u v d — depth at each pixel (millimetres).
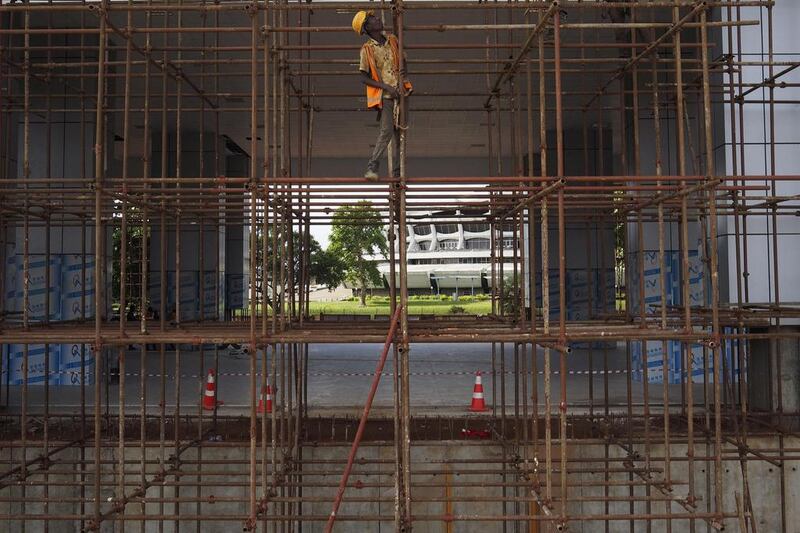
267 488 7410
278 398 13680
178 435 9594
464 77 17547
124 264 7109
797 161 12016
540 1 7844
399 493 6688
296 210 9906
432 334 6770
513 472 9156
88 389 15070
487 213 12758
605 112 20281
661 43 8188
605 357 10211
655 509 10055
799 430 10227
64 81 12109
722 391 12508
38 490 10016
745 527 7703
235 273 30375
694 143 14516
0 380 12555
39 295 16109
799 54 12031
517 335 6555
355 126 23328
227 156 29375
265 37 6945
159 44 14758
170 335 7012
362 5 7094
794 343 11453
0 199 8969
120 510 7094
